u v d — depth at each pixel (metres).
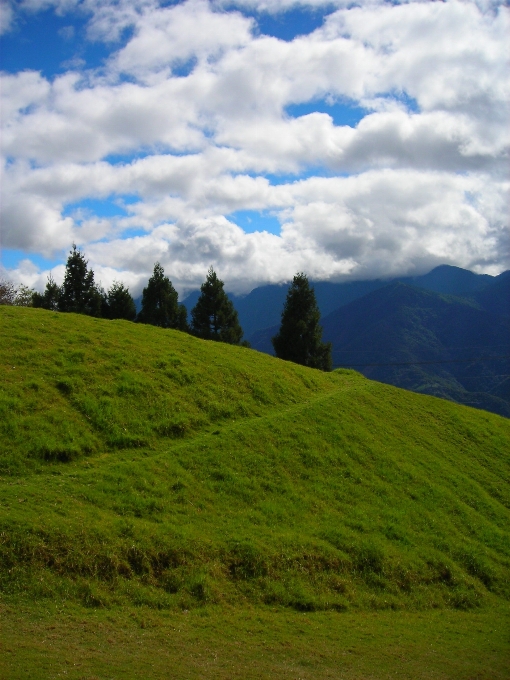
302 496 25.94
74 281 72.88
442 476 33.50
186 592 17.97
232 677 13.59
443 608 21.86
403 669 15.62
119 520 19.84
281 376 39.59
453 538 27.09
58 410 26.08
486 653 17.70
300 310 75.06
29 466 22.19
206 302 75.06
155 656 14.16
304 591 19.69
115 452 25.08
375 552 23.09
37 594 16.05
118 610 16.39
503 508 32.72
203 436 28.41
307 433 31.64
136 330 39.38
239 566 19.86
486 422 46.72
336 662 15.48
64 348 31.89
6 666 12.41
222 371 36.19
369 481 29.47
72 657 13.36
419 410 43.75
